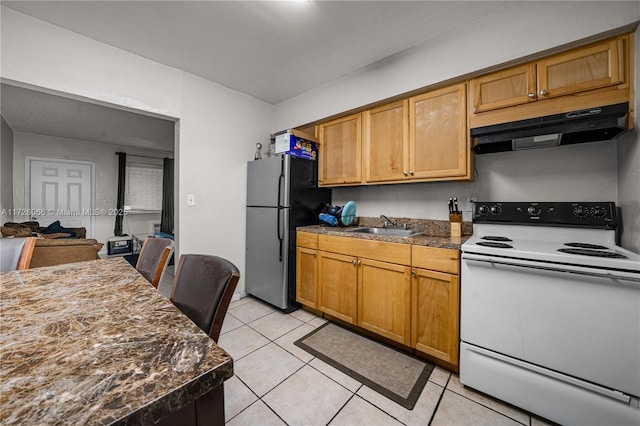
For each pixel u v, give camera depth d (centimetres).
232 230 293
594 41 147
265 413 137
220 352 52
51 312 74
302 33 196
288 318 251
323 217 277
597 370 118
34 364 48
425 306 179
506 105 172
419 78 206
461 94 191
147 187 606
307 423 131
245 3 167
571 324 123
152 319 69
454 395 150
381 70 229
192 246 261
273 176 272
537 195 190
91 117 377
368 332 220
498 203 187
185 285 96
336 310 233
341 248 229
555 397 127
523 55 162
